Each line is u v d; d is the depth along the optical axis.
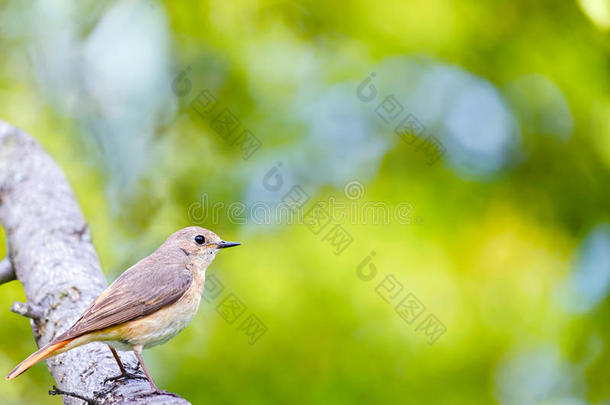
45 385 11.55
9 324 11.48
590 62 12.39
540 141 12.62
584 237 12.38
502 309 11.94
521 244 12.24
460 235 12.13
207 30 12.90
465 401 11.20
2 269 9.66
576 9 12.28
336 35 12.94
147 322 8.01
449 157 12.74
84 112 13.45
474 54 12.62
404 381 11.20
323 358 11.27
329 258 11.95
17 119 13.25
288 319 11.39
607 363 11.60
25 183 10.43
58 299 8.54
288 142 12.57
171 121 13.09
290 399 10.96
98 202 12.61
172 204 12.66
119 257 12.29
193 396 10.88
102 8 13.65
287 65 12.88
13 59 13.75
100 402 7.07
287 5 12.91
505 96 12.72
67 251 9.33
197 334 11.55
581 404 11.59
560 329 11.85
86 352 8.09
